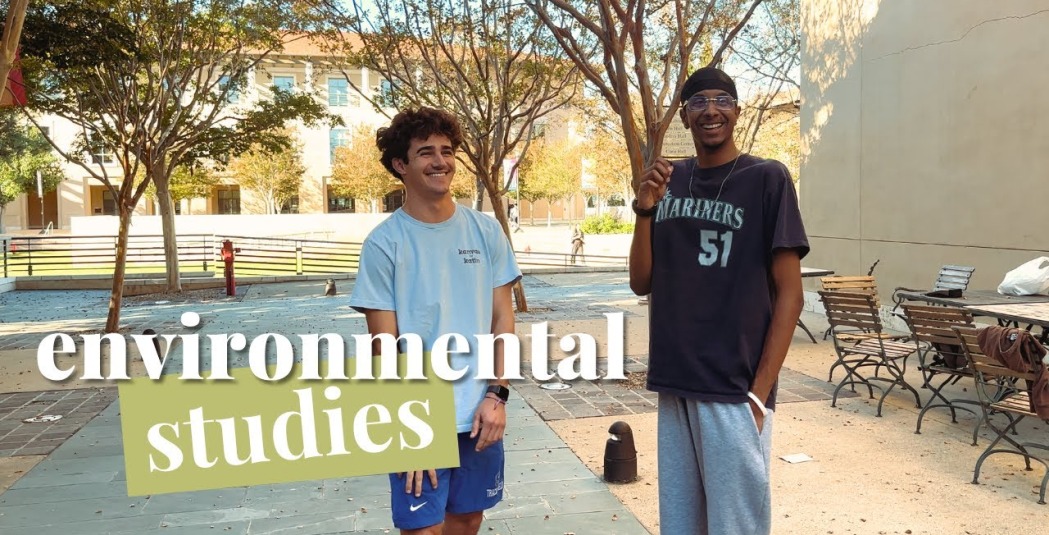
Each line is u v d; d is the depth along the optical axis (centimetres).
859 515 440
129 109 1420
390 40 1322
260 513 461
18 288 2262
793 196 247
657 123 730
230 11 1514
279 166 4422
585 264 2967
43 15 1063
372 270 255
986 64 907
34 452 606
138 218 3756
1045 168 831
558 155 5012
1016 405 484
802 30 1326
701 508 267
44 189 4616
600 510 457
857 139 1168
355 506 470
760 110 1755
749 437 246
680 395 256
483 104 1705
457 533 280
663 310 262
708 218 254
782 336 244
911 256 1048
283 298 1891
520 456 568
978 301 696
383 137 265
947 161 977
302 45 4434
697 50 1456
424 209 262
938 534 412
